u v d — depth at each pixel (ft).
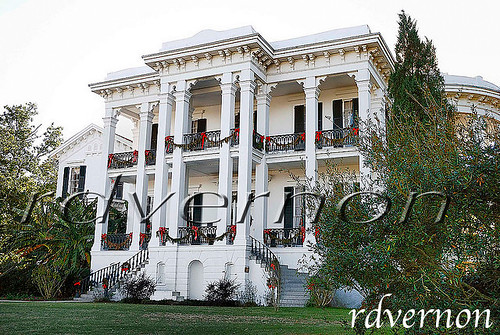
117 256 70.44
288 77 66.28
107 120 78.02
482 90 72.90
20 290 70.33
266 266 57.21
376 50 61.57
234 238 60.80
